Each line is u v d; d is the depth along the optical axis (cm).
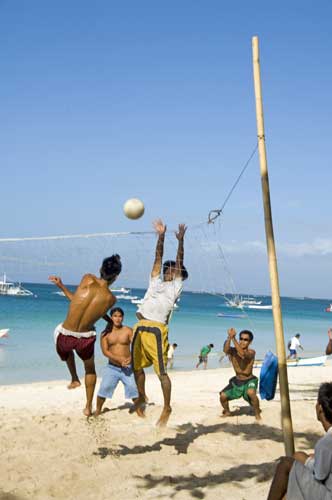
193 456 608
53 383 1535
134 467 556
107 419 819
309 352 3092
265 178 493
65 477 518
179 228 573
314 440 689
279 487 346
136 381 596
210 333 3850
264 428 759
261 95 502
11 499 460
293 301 18600
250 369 828
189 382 1486
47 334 3102
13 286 6334
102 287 575
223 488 488
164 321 565
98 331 3247
